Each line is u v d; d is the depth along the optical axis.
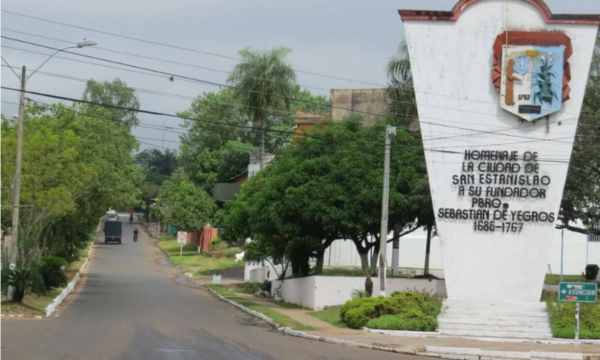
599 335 26.06
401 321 27.42
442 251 29.78
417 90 30.28
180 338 22.22
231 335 24.14
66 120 40.34
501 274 29.48
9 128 36.75
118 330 23.61
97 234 109.06
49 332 22.09
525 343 25.27
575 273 49.84
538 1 29.77
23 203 34.16
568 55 29.55
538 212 29.53
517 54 29.70
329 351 21.48
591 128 32.16
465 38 30.22
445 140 30.08
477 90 30.05
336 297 35.06
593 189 32.56
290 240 40.06
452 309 28.64
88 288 43.94
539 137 29.70
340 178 36.28
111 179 48.41
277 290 43.62
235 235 52.72
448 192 29.95
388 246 54.53
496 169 29.75
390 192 34.75
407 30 30.45
